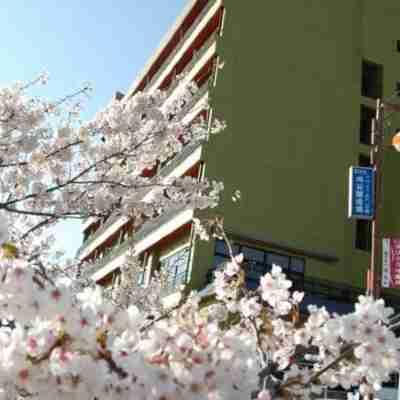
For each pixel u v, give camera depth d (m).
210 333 2.27
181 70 26.48
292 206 20.23
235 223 18.95
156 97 8.30
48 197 7.82
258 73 21.50
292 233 19.89
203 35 23.92
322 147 21.67
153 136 8.33
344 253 20.59
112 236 30.05
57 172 7.92
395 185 21.84
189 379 2.10
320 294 19.06
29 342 2.01
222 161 19.48
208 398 2.14
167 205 9.24
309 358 3.44
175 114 9.66
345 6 24.66
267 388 2.90
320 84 22.66
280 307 3.47
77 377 2.01
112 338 2.09
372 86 24.77
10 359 1.99
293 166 20.80
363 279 20.56
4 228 2.02
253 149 20.25
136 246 23.61
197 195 9.45
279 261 19.45
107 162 8.28
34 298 2.01
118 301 9.79
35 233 8.77
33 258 2.29
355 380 3.13
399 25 25.75
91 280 8.91
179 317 2.39
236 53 21.39
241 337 2.37
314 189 20.89
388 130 22.83
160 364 2.13
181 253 19.58
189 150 20.31
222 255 18.50
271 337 3.43
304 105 21.94
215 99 20.14
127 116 8.11
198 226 10.51
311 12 23.69
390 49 25.06
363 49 24.34
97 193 8.16
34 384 2.00
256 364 2.33
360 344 2.83
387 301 19.34
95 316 2.04
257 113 20.83
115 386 2.04
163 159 9.17
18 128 7.47
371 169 13.58
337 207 21.08
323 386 3.17
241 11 22.14
